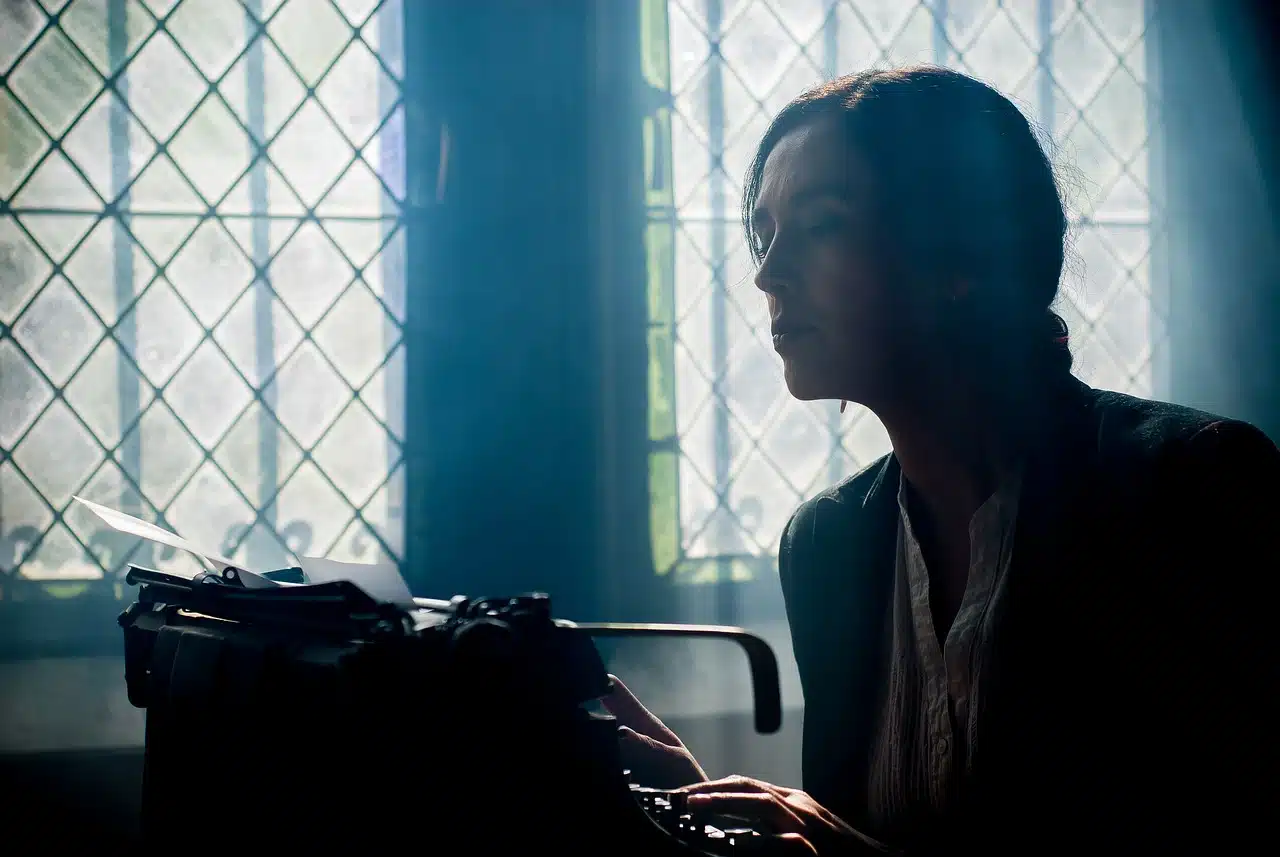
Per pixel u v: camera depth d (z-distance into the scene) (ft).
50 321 7.02
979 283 3.38
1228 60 8.30
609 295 7.54
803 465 8.07
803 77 7.94
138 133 7.11
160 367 7.19
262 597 2.87
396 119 7.41
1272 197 8.34
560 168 7.49
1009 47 8.20
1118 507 3.11
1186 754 2.96
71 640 7.01
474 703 2.62
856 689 3.95
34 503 7.00
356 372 7.44
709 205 7.79
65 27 6.97
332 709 2.58
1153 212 8.33
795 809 3.43
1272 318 8.38
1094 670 3.11
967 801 3.22
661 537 7.71
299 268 7.35
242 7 7.21
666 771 3.74
